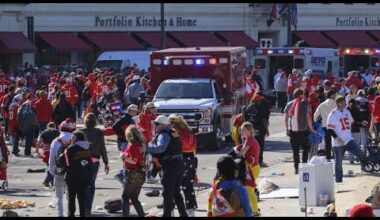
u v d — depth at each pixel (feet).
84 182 133.59
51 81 350.43
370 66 465.47
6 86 307.78
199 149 255.70
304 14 644.27
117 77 350.64
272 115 383.65
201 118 247.29
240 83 279.28
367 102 215.72
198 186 179.01
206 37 590.14
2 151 174.81
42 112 248.52
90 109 326.03
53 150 141.79
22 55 519.19
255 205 132.16
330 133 176.14
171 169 131.23
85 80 355.97
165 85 257.34
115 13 556.10
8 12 511.81
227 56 261.03
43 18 529.04
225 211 92.27
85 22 545.44
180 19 583.17
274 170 205.16
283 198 163.22
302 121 194.49
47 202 160.66
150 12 570.05
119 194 171.22
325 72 436.35
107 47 541.34
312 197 150.30
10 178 199.11
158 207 153.99
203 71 262.26
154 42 563.89
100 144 144.25
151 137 185.47
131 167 133.59
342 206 139.33
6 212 138.62
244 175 100.01
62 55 538.47
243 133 138.10
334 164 182.70
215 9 596.70
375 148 195.11
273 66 443.73
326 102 204.44
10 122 247.70
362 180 174.81
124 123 171.83
